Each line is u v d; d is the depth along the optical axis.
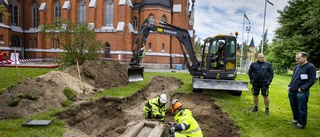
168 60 30.70
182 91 11.88
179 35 12.60
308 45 21.44
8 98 6.61
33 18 37.41
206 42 12.22
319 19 18.25
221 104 9.28
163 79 15.88
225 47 11.16
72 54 15.14
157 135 5.57
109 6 31.97
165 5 30.14
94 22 31.73
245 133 6.14
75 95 8.62
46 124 5.59
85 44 15.41
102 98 8.75
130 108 8.97
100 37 31.36
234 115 7.75
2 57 20.38
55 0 35.12
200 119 7.75
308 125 6.79
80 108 7.43
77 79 10.41
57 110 6.79
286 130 6.34
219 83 10.61
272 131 6.27
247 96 11.13
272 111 8.35
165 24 12.38
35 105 6.73
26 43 37.72
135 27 32.16
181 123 4.66
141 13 31.20
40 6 35.34
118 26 30.02
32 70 16.11
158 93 12.29
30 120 5.81
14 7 36.25
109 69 12.95
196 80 10.77
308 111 8.55
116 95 9.19
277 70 30.98
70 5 33.66
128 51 30.44
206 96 10.94
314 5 19.83
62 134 5.24
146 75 17.17
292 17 27.64
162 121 6.83
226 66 11.32
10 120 5.80
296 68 6.43
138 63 12.05
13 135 4.96
